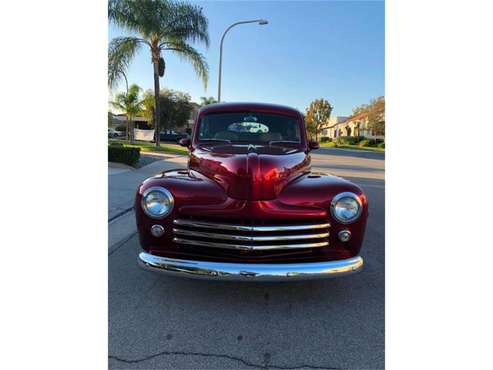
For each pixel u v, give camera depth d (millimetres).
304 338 2637
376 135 51938
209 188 2990
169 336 2621
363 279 3639
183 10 17516
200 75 18859
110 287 3354
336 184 3078
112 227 5273
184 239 2910
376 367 2346
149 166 12961
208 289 3344
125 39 17141
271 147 3953
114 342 2535
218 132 4340
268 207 2865
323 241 2967
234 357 2422
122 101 25109
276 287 3416
